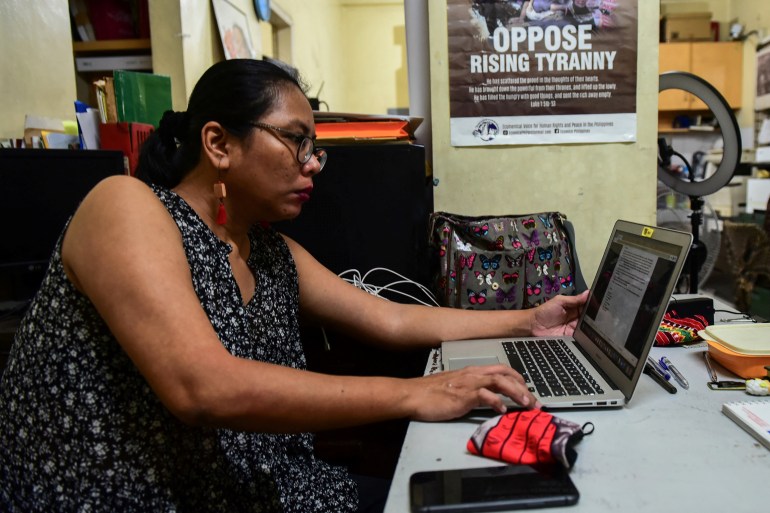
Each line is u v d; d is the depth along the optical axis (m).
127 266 0.70
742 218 3.92
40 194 1.54
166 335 0.68
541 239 1.47
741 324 1.08
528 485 0.62
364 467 1.33
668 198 2.23
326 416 0.76
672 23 5.36
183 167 0.92
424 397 0.82
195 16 2.61
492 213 1.78
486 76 1.72
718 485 0.62
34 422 0.78
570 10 1.69
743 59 5.30
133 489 0.77
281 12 3.97
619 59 1.71
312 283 1.15
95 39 2.60
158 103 1.88
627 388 0.83
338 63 6.16
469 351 1.09
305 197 0.93
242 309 0.90
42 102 1.91
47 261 1.56
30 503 0.78
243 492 0.87
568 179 1.76
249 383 0.71
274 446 0.95
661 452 0.70
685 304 1.25
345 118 1.47
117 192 0.76
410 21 1.84
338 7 6.16
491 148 1.75
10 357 0.84
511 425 0.72
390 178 1.42
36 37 1.88
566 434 0.67
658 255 0.90
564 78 1.71
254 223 0.96
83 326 0.77
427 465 0.69
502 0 1.68
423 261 1.49
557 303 1.19
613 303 1.01
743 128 5.30
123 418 0.77
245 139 0.84
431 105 1.74
